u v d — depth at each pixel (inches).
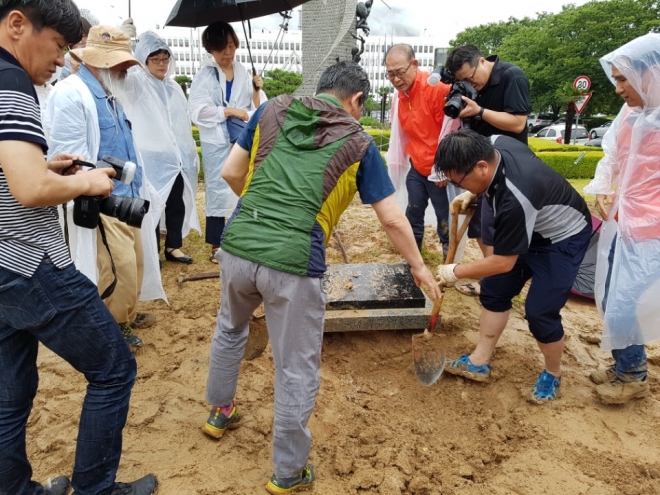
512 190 105.2
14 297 68.1
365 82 91.1
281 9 209.5
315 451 105.0
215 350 96.7
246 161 93.4
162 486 91.8
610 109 1362.0
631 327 111.9
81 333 73.0
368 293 149.3
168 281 185.8
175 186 192.2
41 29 66.2
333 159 81.0
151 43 171.5
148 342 143.3
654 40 106.1
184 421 111.1
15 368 75.0
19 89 63.5
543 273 115.4
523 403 122.9
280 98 88.1
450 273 117.8
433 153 177.9
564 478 98.2
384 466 101.1
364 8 226.4
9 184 63.0
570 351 145.3
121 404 79.4
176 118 193.6
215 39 180.1
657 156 106.8
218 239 199.2
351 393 127.1
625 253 112.1
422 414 120.4
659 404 121.6
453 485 97.0
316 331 85.7
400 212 88.4
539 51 1478.8
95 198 79.2
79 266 126.9
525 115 149.3
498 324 127.1
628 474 99.7
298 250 79.4
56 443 102.2
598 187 125.9
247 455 102.3
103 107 129.0
